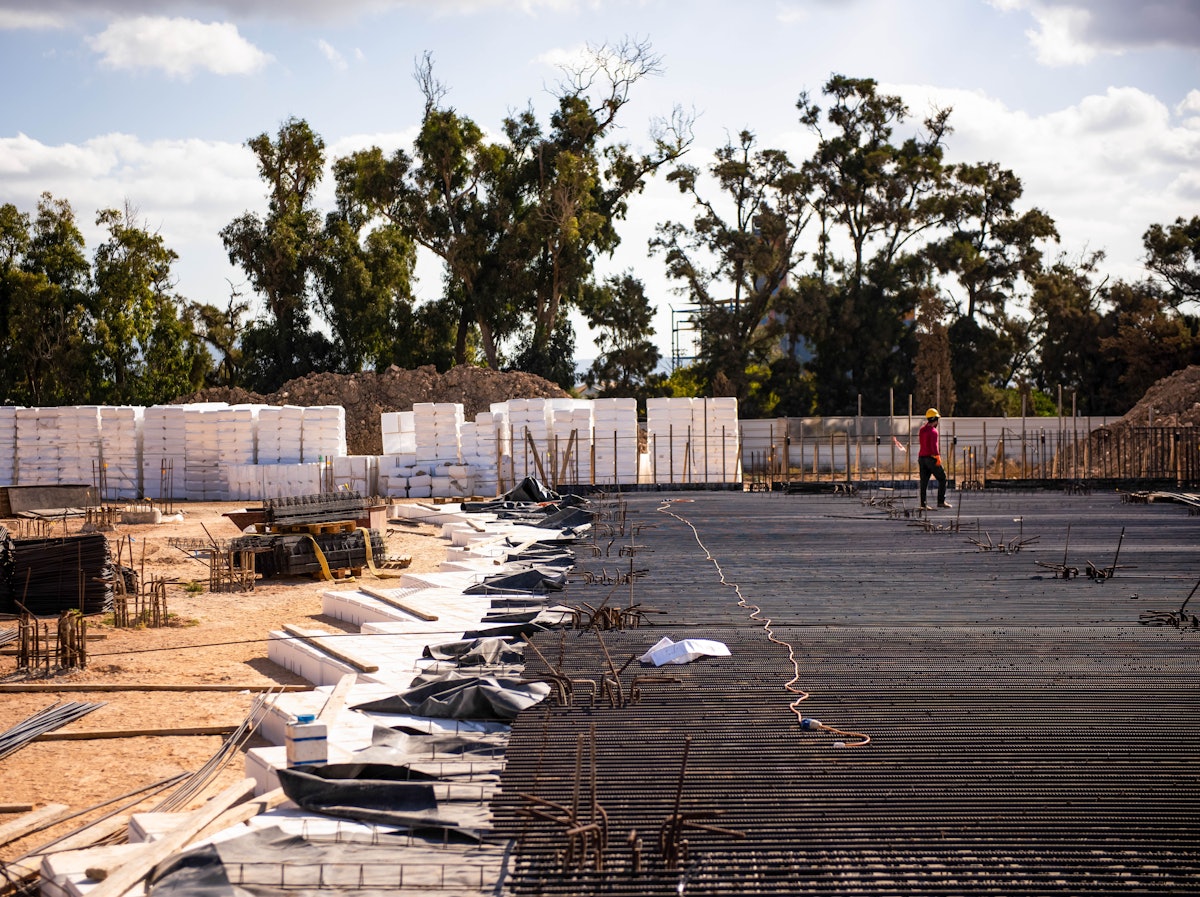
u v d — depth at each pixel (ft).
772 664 25.54
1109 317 166.09
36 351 168.25
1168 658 25.80
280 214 172.65
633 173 172.35
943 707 21.62
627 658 26.53
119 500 89.81
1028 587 36.94
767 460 115.34
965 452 98.07
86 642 36.42
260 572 51.03
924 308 158.20
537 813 15.05
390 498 83.61
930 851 14.83
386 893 13.56
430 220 164.25
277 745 24.26
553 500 75.97
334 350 172.35
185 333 180.14
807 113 165.37
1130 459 95.04
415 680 24.81
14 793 21.90
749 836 15.30
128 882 14.19
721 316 165.99
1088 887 13.80
